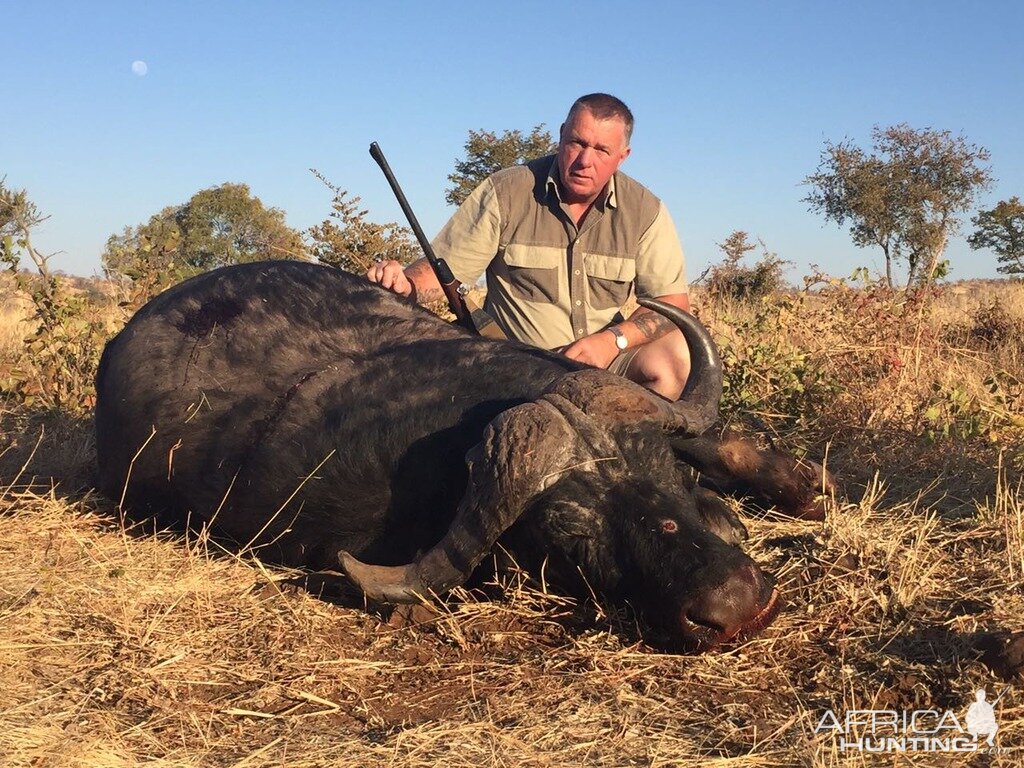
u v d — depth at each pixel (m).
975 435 2.79
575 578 1.75
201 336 2.22
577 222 2.54
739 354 3.48
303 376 2.09
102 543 2.18
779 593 1.75
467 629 1.82
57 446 2.85
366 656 1.74
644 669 1.65
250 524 2.09
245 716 1.53
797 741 1.41
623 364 2.55
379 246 4.05
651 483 1.73
